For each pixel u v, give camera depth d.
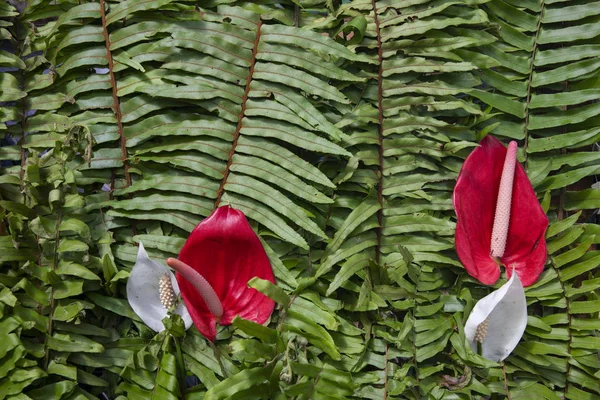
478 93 0.76
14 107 0.71
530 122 0.78
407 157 0.74
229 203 0.70
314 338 0.67
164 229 0.72
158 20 0.72
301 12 0.75
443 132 0.74
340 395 0.65
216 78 0.72
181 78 0.71
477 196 0.73
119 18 0.71
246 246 0.68
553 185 0.77
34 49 0.73
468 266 0.71
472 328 0.68
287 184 0.70
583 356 0.74
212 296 0.65
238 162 0.71
